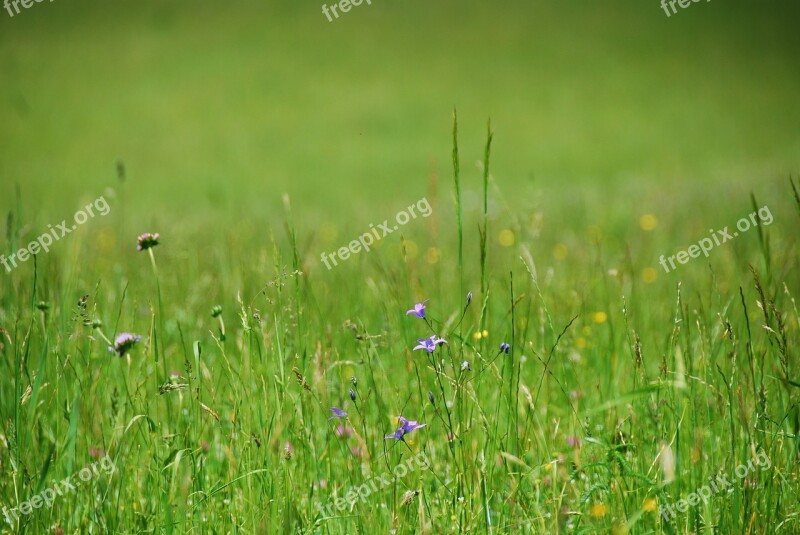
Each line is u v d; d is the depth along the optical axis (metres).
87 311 6.98
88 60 72.81
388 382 7.15
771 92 59.41
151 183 42.59
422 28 81.00
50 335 6.86
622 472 5.41
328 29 80.94
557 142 51.22
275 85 67.19
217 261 11.77
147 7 86.31
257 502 5.65
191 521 5.45
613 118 56.44
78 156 50.09
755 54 67.62
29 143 53.25
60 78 68.50
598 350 8.43
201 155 50.78
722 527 5.25
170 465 5.62
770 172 25.00
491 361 6.00
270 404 6.25
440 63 71.75
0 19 80.31
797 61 65.38
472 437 6.47
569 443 6.43
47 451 6.14
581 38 75.69
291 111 61.22
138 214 25.66
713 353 6.63
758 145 46.03
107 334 7.82
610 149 48.69
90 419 6.39
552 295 10.45
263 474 5.77
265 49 75.88
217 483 5.89
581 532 5.12
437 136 54.47
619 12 81.44
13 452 5.95
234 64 72.25
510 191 31.58
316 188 40.44
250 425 6.19
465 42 77.00
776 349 6.98
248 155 50.53
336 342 8.32
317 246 15.62
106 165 47.94
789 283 8.67
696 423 5.96
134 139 54.88
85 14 83.69
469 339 7.09
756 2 79.31
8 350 7.10
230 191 39.19
